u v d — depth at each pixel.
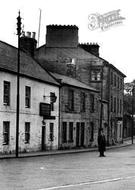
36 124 34.72
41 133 35.88
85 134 46.53
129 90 105.50
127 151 39.09
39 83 35.28
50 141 37.75
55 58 51.59
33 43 41.72
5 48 34.25
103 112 53.41
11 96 30.16
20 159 24.80
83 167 19.47
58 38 51.59
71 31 51.59
